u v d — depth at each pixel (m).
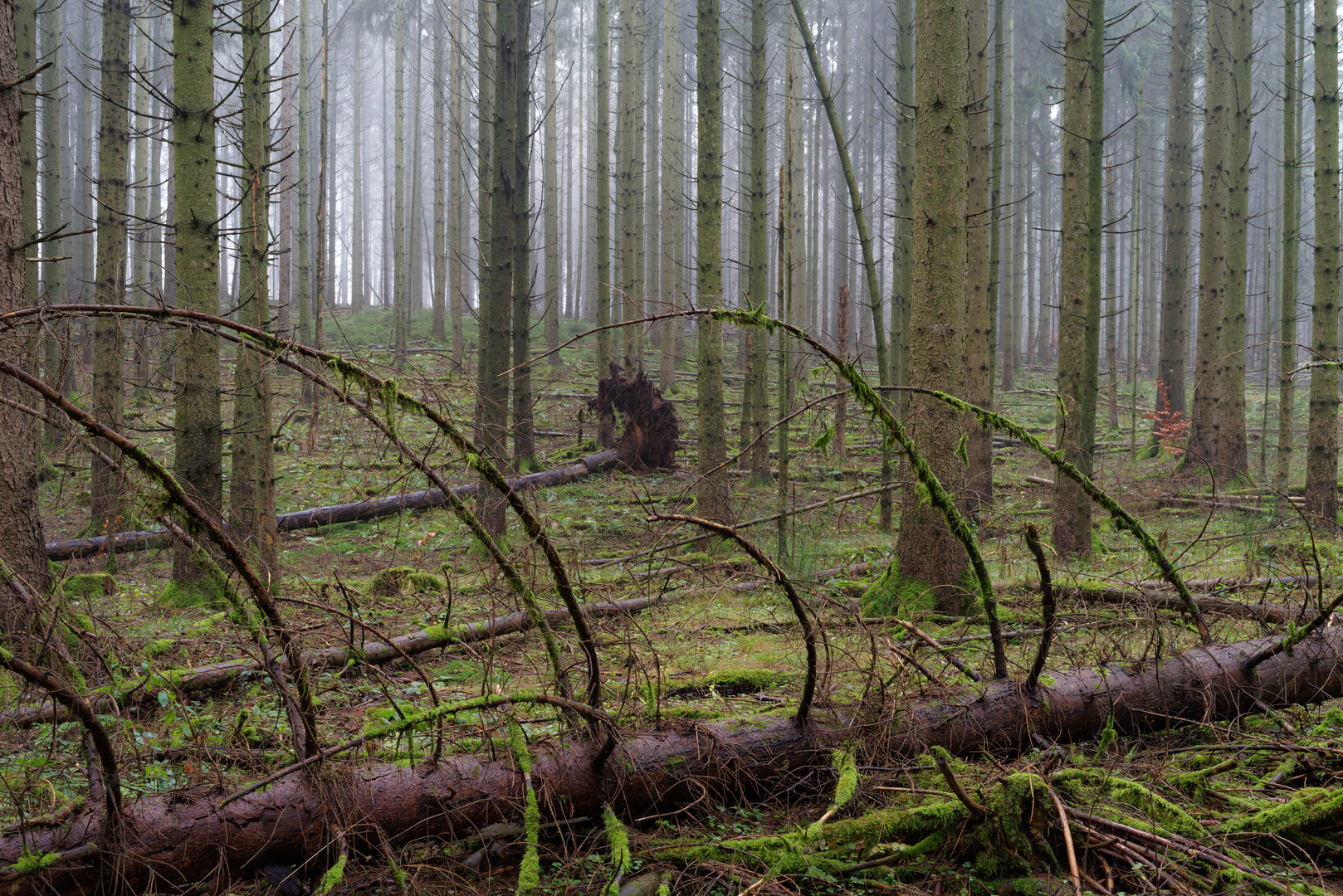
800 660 5.29
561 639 4.63
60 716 3.01
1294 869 3.12
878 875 3.06
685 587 6.77
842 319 15.10
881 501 10.16
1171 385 17.88
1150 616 4.48
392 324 30.33
